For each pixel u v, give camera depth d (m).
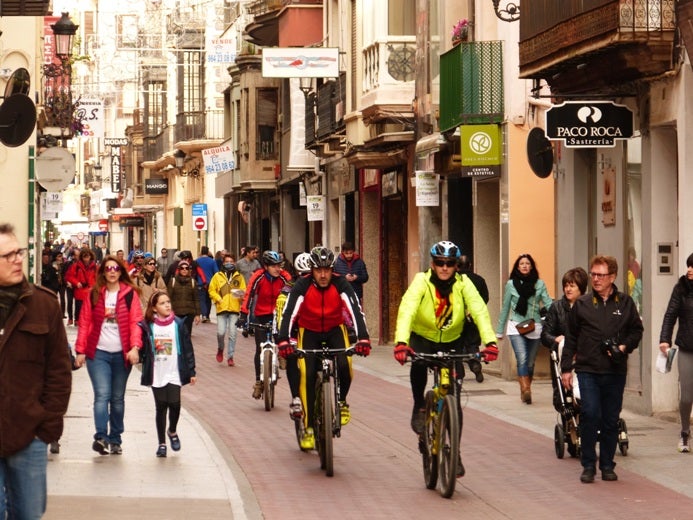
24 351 22.83
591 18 50.75
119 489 36.00
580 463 40.78
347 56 95.44
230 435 48.75
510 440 46.34
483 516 33.44
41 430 23.03
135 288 42.44
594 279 38.34
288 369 41.47
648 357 52.59
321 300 40.88
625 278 56.56
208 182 188.50
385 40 85.25
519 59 59.31
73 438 46.25
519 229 68.06
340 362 40.75
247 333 58.72
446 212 79.00
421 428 38.19
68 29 90.75
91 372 42.31
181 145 188.00
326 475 39.62
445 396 36.16
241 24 144.88
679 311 42.72
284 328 40.53
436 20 79.50
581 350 38.25
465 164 68.62
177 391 42.47
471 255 78.56
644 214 52.97
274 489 37.38
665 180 52.34
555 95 54.00
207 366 78.56
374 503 35.25
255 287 58.69
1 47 73.88
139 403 57.88
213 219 186.75
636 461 41.41
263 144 142.50
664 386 52.50
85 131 125.94
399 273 97.06
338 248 111.50
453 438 35.41
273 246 144.62
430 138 76.06
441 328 36.88
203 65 187.00
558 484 37.84
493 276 74.69
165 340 42.44
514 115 67.94
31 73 75.31
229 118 163.62
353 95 94.81
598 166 59.97
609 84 54.09
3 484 22.97
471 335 37.72
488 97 68.88
